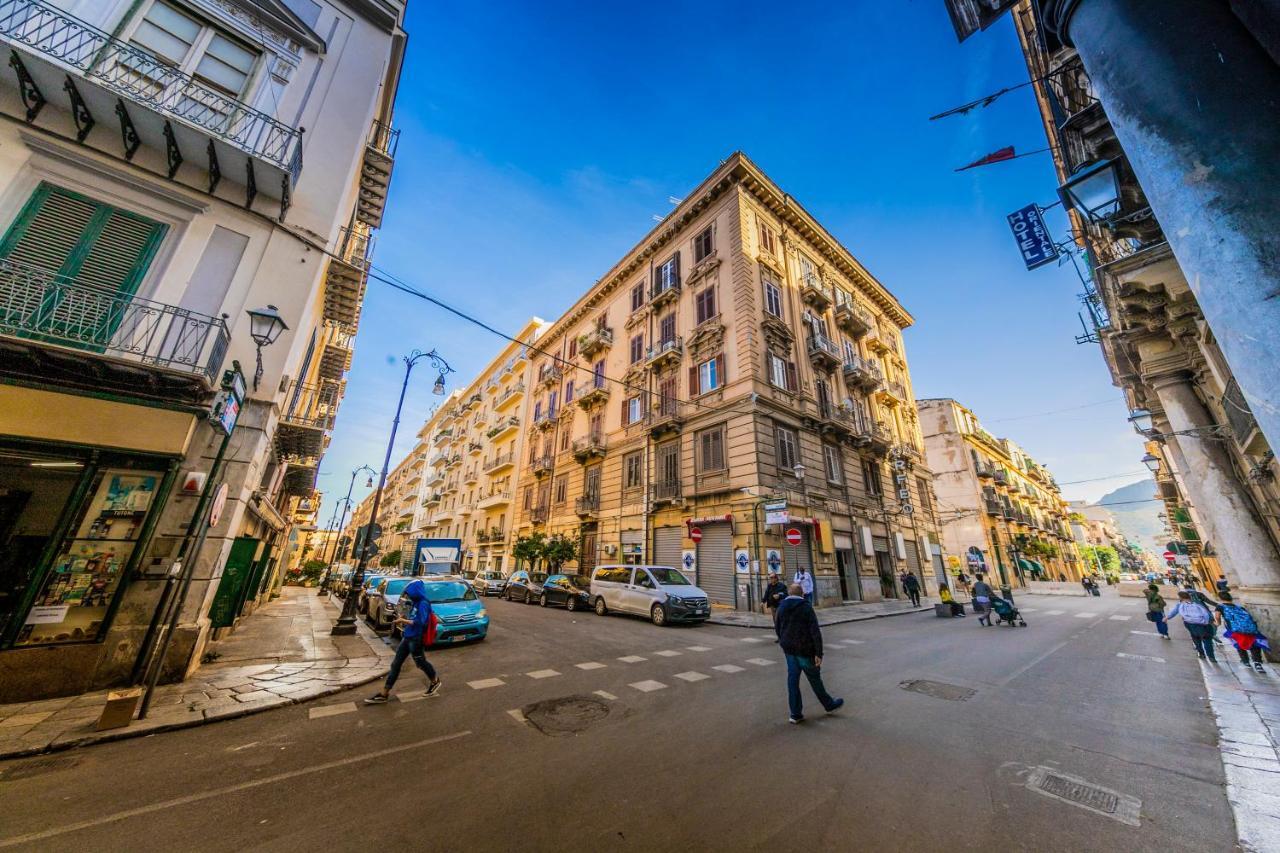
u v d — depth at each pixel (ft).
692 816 10.99
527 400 110.63
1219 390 28.96
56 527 20.42
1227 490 29.43
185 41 27.27
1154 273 23.25
